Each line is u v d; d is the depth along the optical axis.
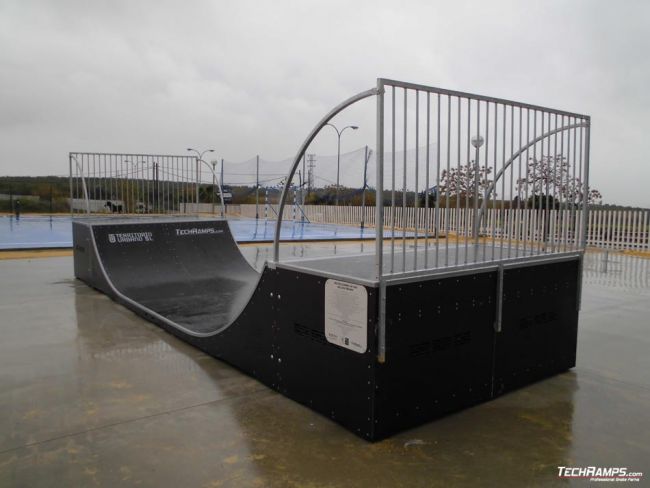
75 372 3.32
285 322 2.92
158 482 2.01
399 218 17.77
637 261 10.33
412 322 2.48
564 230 3.41
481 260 3.00
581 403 2.90
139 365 3.48
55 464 2.14
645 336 4.38
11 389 3.01
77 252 7.06
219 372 3.36
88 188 9.32
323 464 2.17
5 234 14.62
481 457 2.25
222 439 2.39
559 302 3.35
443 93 2.59
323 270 2.68
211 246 7.15
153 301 5.21
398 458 2.23
